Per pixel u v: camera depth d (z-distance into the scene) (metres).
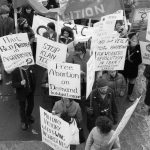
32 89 7.01
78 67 6.02
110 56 7.09
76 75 6.09
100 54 7.09
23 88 6.85
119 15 7.83
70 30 7.83
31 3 8.05
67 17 7.43
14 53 6.70
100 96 6.34
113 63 7.16
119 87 7.60
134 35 7.87
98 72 7.47
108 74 7.52
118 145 5.45
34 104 7.91
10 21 8.84
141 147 7.04
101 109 6.39
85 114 7.59
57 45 6.80
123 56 7.11
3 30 8.87
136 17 8.55
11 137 7.13
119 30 8.20
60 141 5.64
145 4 8.59
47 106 7.84
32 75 6.92
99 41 7.04
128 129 7.43
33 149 6.87
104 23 7.69
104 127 5.17
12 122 7.47
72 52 7.45
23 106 7.06
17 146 6.92
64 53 6.85
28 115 7.35
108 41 7.01
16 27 8.26
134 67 7.79
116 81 7.52
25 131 7.26
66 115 6.02
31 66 6.90
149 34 7.52
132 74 7.86
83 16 7.32
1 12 8.79
